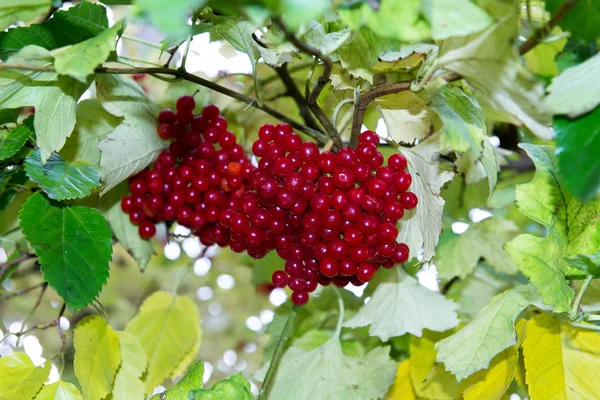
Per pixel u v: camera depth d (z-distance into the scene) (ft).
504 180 2.12
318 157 1.60
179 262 2.54
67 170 1.71
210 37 1.77
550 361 1.67
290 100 2.15
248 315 2.50
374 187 1.59
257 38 1.67
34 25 1.65
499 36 1.43
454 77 1.55
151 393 1.96
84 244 1.67
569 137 1.44
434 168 1.69
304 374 1.88
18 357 1.71
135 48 2.26
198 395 1.56
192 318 2.04
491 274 2.14
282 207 1.60
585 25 1.52
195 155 1.80
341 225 1.60
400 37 1.42
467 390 1.75
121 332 1.86
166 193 1.81
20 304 2.48
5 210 1.96
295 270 1.69
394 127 1.77
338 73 1.71
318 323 2.07
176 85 2.03
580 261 1.55
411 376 1.88
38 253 1.63
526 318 1.81
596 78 1.45
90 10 1.66
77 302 1.63
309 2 1.31
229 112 2.08
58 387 1.71
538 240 1.63
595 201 1.65
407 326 1.86
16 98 1.64
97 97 1.78
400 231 1.76
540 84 1.45
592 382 1.65
